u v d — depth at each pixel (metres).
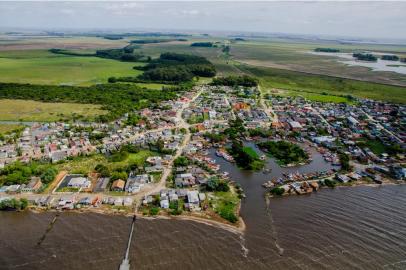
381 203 139.50
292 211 131.38
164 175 156.62
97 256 102.88
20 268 97.69
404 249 111.06
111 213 125.12
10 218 121.38
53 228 116.00
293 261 103.56
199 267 99.44
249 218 125.44
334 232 118.62
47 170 149.75
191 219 122.94
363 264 103.56
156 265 99.69
